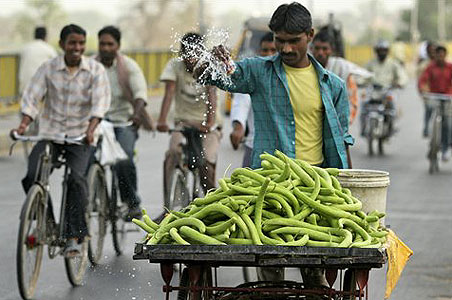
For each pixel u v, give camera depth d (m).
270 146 11.72
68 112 15.81
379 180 10.77
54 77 15.67
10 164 30.22
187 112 17.62
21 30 114.44
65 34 15.54
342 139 11.89
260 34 48.44
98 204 16.55
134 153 18.09
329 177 10.14
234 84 11.66
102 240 16.67
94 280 15.30
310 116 11.73
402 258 10.14
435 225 20.50
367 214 10.73
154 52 58.03
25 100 15.52
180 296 9.55
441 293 14.73
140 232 19.05
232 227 9.17
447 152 34.81
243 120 14.83
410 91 82.81
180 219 9.35
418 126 48.47
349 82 20.80
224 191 9.78
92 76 15.73
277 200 9.49
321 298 9.61
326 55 19.70
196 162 17.47
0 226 19.81
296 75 11.75
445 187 26.48
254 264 9.01
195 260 8.89
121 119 18.55
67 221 14.92
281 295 9.86
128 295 14.34
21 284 13.82
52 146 15.01
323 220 9.62
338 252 8.80
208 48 11.46
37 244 14.23
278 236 9.30
